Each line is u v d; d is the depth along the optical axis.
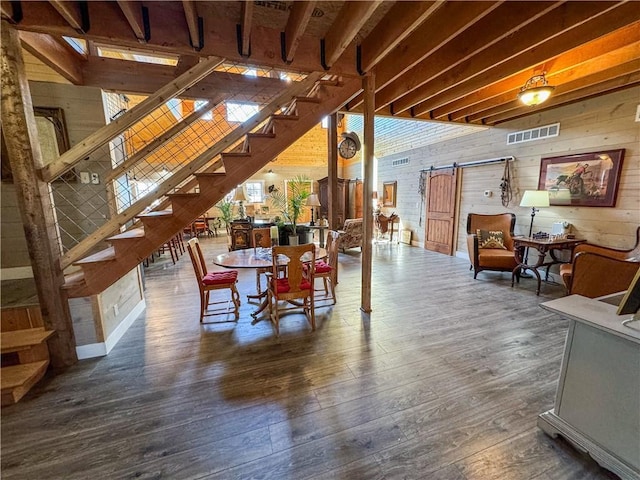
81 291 2.41
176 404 1.94
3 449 1.61
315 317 3.29
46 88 2.78
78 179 2.96
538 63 2.85
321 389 2.07
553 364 2.36
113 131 2.31
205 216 9.84
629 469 1.33
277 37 2.54
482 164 5.55
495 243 4.88
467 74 3.10
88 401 1.98
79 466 1.50
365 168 3.16
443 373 2.25
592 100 3.86
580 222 4.07
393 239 8.40
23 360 2.26
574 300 1.68
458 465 1.49
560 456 1.54
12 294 2.59
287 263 2.84
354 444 1.62
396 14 2.25
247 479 1.42
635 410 1.31
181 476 1.44
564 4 2.20
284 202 10.25
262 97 4.08
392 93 3.69
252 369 2.33
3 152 2.84
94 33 2.08
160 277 5.01
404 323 3.12
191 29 2.19
